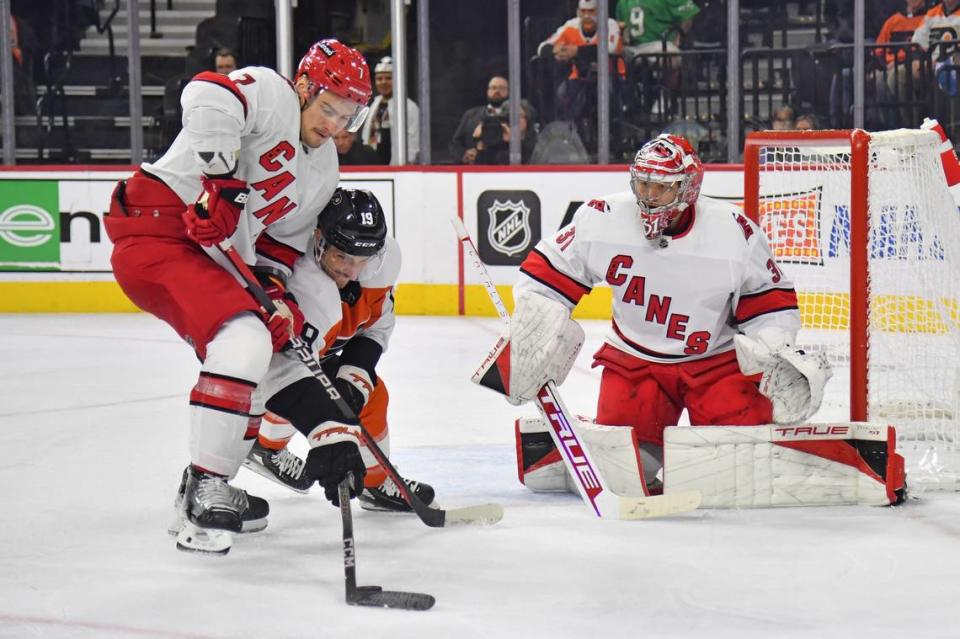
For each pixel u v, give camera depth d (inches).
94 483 386.0
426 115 948.0
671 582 272.2
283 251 318.0
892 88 948.0
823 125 967.0
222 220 288.8
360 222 303.1
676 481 348.8
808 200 462.9
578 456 343.6
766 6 1024.2
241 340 286.0
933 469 392.5
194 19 1212.5
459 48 1056.2
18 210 957.2
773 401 346.3
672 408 382.6
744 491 348.2
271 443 351.9
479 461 422.9
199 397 286.8
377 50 1082.7
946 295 428.1
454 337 798.5
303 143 307.1
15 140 1053.8
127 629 240.4
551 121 999.0
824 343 545.3
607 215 360.8
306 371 295.9
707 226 355.6
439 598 260.5
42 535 318.3
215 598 260.8
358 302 325.1
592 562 289.4
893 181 429.4
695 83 992.9
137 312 955.3
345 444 276.2
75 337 808.9
